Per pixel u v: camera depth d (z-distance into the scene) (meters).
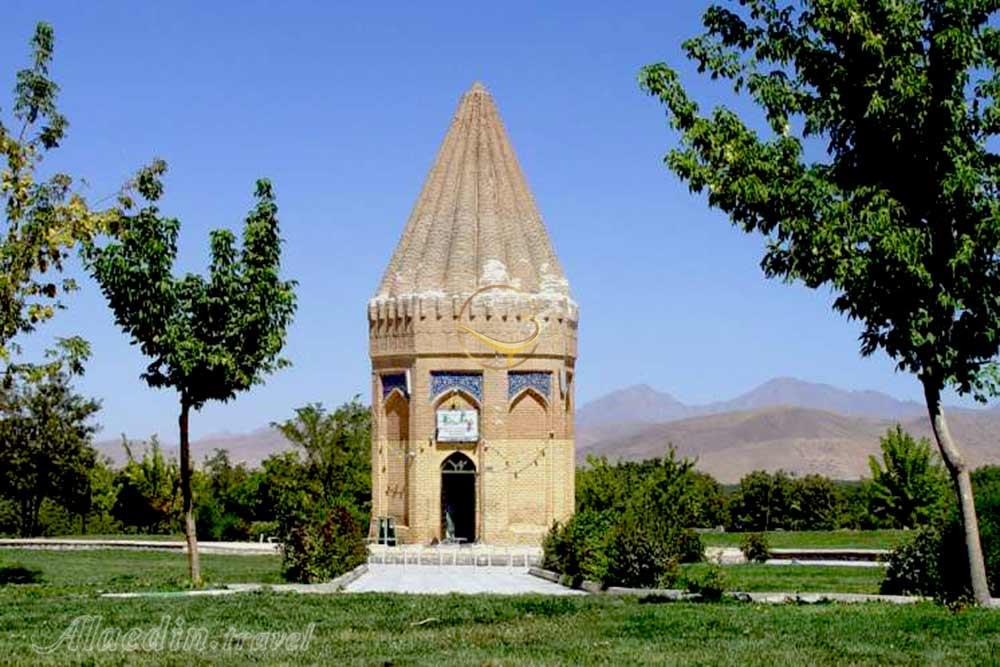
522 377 42.81
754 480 64.69
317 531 28.75
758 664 13.53
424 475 42.12
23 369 25.06
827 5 17.78
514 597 21.95
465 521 44.78
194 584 24.59
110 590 23.73
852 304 18.09
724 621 17.03
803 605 19.80
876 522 49.62
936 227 18.05
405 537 42.38
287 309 26.06
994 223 17.17
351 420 53.28
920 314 17.56
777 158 18.36
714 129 18.45
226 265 25.38
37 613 18.88
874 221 17.27
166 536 53.66
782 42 18.50
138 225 24.75
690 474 42.88
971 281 17.77
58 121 25.62
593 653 14.42
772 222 18.28
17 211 24.73
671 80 18.70
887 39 17.69
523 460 42.50
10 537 57.97
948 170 17.70
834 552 37.09
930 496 48.59
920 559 22.55
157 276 24.62
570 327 44.41
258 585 25.48
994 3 17.36
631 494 40.62
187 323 25.22
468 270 43.19
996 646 14.53
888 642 15.01
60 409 51.03
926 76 17.50
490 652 14.68
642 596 22.22
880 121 17.81
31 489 52.03
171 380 25.39
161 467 60.47
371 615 18.75
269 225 25.83
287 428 52.88
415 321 42.59
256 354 25.61
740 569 32.38
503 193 45.03
